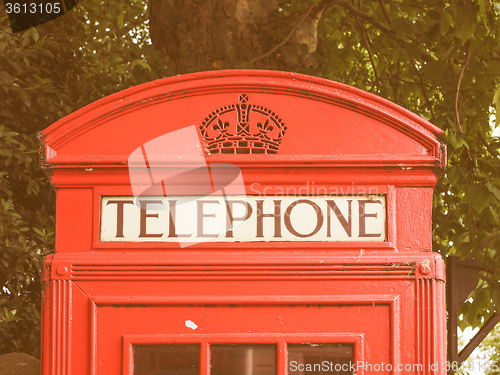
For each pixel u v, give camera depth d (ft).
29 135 18.53
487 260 16.76
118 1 28.99
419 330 7.32
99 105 7.62
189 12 16.19
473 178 17.99
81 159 7.49
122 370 7.25
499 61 17.84
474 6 15.08
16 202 18.62
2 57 18.33
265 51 16.34
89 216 7.53
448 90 18.85
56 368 7.27
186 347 7.34
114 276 7.39
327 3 18.04
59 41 21.07
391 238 7.47
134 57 20.24
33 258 17.51
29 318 17.84
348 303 7.32
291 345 7.30
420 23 18.12
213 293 7.35
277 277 7.36
